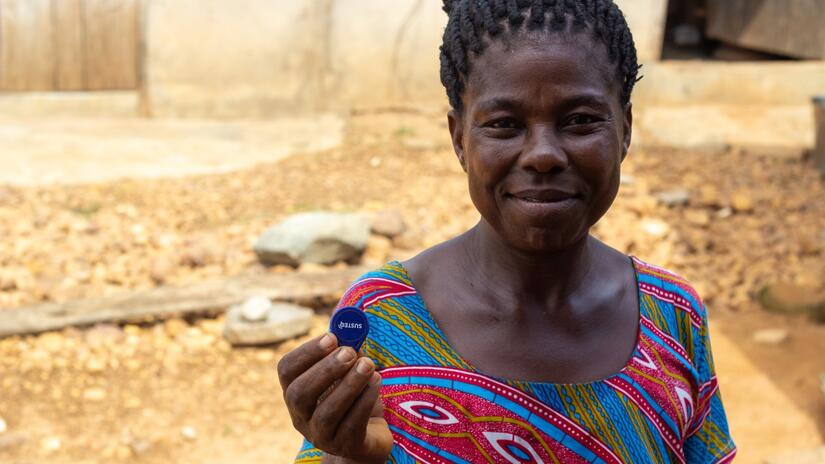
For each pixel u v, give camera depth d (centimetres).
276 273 618
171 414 495
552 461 144
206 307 574
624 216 724
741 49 1055
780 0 995
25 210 711
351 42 958
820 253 698
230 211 729
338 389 122
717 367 546
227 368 538
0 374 516
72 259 639
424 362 147
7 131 872
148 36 929
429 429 143
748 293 645
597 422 146
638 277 163
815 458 445
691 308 164
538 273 150
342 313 129
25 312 559
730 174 828
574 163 139
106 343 545
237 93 950
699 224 730
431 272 156
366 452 128
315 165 831
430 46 965
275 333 555
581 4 141
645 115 952
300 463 147
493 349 150
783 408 504
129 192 757
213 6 932
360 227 650
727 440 168
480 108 141
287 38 945
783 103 979
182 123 927
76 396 504
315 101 965
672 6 1105
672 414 153
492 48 140
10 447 459
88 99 934
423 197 761
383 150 870
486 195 144
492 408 144
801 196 787
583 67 138
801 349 569
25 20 913
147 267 634
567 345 152
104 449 463
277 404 510
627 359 155
